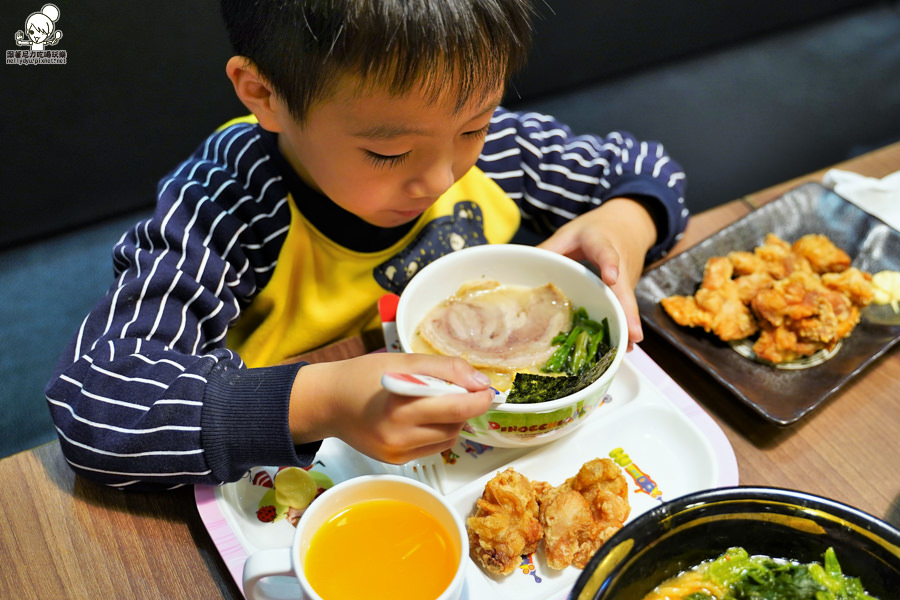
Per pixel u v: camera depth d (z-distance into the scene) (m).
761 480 0.79
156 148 1.77
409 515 0.66
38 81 1.57
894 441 0.83
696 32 2.41
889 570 0.60
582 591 0.55
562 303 0.86
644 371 0.88
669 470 0.79
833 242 1.10
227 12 0.81
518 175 1.23
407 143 0.76
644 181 1.13
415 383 0.62
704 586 0.64
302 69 0.73
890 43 2.56
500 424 0.73
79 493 0.77
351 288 1.10
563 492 0.72
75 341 0.86
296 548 0.60
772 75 2.41
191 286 0.91
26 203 1.70
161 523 0.74
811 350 0.93
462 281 0.89
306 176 1.03
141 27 1.60
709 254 1.08
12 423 1.47
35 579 0.69
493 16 0.71
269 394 0.74
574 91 2.29
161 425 0.73
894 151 1.25
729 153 2.13
